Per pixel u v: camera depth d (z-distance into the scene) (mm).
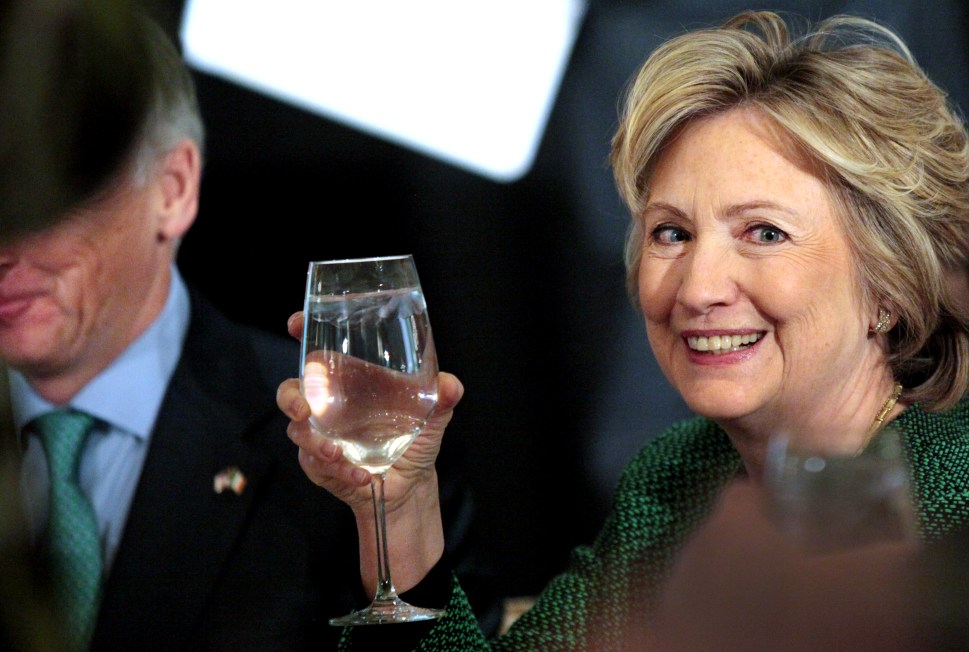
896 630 1123
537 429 12867
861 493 1560
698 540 1186
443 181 12633
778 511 1262
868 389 4875
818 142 4543
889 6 11141
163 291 5570
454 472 5836
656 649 1162
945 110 4844
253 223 12562
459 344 12766
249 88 12133
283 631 5039
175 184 5555
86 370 5316
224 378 5578
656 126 4824
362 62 12188
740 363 4746
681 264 4883
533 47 12219
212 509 5211
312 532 5234
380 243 12656
